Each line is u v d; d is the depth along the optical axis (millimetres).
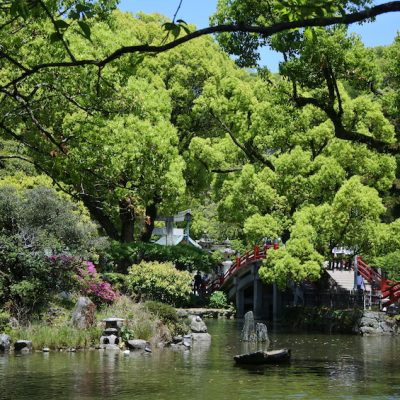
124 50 4137
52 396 11156
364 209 27594
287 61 18969
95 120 10609
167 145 30547
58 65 4324
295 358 17688
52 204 21312
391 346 21578
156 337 20344
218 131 43406
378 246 28156
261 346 21203
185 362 16188
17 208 20781
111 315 21344
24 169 25641
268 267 30750
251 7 19953
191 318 24781
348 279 34125
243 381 13102
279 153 34375
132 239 38812
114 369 14594
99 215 37875
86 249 22531
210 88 39344
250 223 32406
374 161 30469
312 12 3930
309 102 19609
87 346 18812
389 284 29406
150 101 30344
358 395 11531
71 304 21859
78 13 4273
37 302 20531
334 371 14898
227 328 29656
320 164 31203
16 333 18391
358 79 20672
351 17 3742
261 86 35062
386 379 13594
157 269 31703
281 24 3840
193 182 41812
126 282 31531
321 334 26875
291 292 37469
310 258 28562
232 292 40875
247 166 33844
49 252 22141
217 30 3943
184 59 40812
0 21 12695
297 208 32281
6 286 20297
